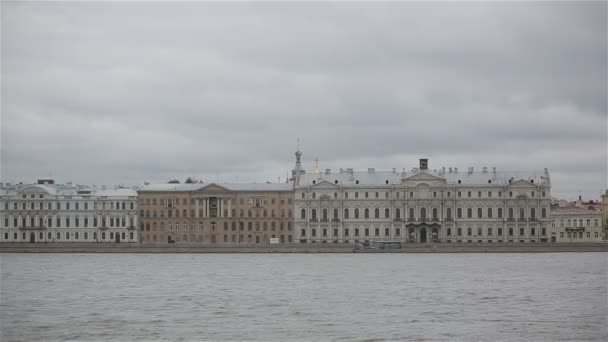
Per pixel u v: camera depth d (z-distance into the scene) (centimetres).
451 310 9862
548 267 16238
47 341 8069
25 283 13050
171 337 8225
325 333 8400
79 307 10175
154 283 13025
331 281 13262
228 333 8406
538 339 8100
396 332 8444
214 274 14738
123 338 8175
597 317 9312
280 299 10894
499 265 16912
